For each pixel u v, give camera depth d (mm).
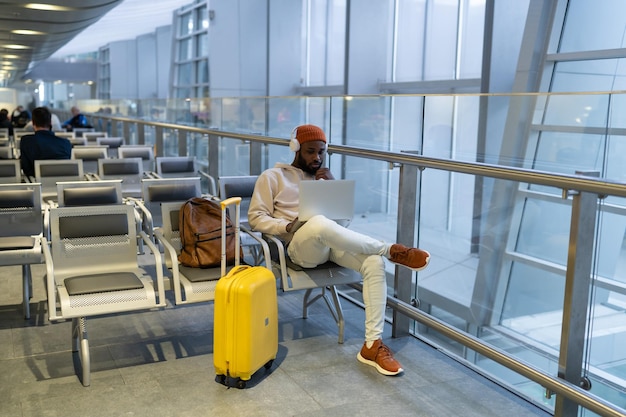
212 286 3846
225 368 3553
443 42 10969
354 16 11859
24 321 4559
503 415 3334
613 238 5180
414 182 4285
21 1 10352
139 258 6117
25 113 21016
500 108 7266
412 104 6449
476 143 7141
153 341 4234
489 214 8203
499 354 3457
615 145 6492
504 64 8758
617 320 5203
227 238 4129
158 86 26641
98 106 20859
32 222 4848
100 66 37344
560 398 3162
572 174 2992
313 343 4238
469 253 8180
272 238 4223
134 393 3508
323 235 3900
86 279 3773
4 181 6734
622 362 5160
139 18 21359
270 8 15594
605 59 7711
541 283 7984
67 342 4203
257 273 3645
